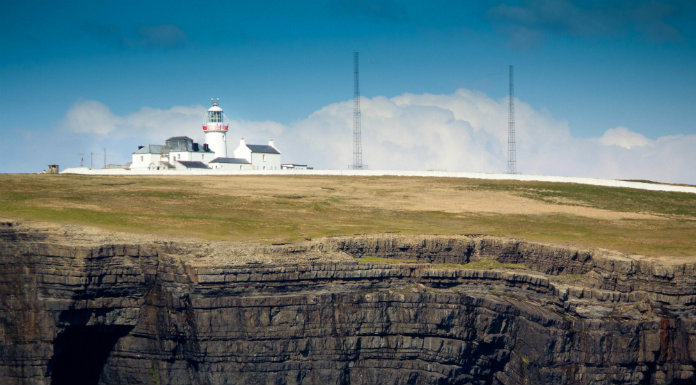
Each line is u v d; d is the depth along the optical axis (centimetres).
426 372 9506
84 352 9788
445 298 9544
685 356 9375
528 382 9331
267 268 9400
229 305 9169
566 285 10000
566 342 9262
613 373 9275
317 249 10050
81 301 9262
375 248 10425
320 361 9338
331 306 9406
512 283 10081
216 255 9581
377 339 9481
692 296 9531
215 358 9169
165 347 9438
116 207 11988
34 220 10319
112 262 9419
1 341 9219
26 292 9250
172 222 11044
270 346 9200
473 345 9494
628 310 9600
